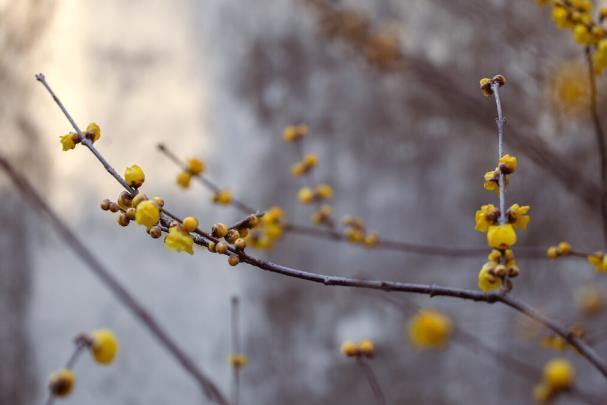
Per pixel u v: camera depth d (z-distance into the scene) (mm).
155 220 1150
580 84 2006
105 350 1254
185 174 1505
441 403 2695
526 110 2475
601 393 2549
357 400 2781
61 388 1246
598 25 1384
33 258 2963
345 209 2926
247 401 2834
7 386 2918
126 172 1176
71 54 3076
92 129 1191
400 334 2785
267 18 3072
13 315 2961
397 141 2930
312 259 2885
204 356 2887
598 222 2602
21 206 2928
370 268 2848
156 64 3100
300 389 2826
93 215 3010
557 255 1320
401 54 2521
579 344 1235
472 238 2814
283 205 2934
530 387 2615
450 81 2498
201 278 2959
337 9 2670
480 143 2818
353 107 2975
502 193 1200
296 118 3010
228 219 2910
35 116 3002
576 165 2457
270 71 3047
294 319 2869
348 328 2816
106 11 3129
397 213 2902
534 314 1215
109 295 2924
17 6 2998
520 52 2402
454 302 2750
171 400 2840
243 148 3004
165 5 3139
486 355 2682
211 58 3094
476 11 2586
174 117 3047
